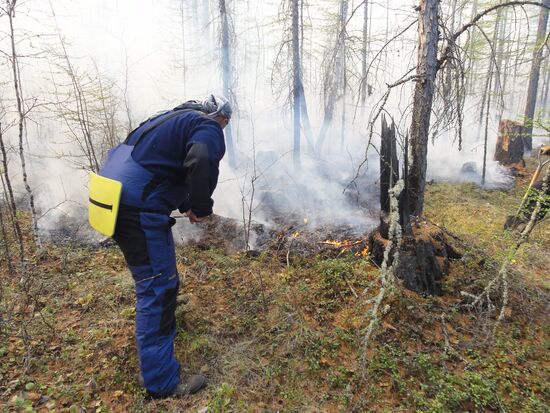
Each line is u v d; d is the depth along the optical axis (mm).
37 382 2131
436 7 3271
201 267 3494
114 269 3520
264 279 3350
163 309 2094
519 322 2984
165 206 2072
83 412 1968
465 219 5477
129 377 2236
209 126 2035
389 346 2543
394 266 2381
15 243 3887
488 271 3441
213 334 2643
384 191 3408
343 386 2271
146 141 2010
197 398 2135
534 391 2301
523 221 4508
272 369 2357
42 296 2984
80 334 2557
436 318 2867
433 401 2135
